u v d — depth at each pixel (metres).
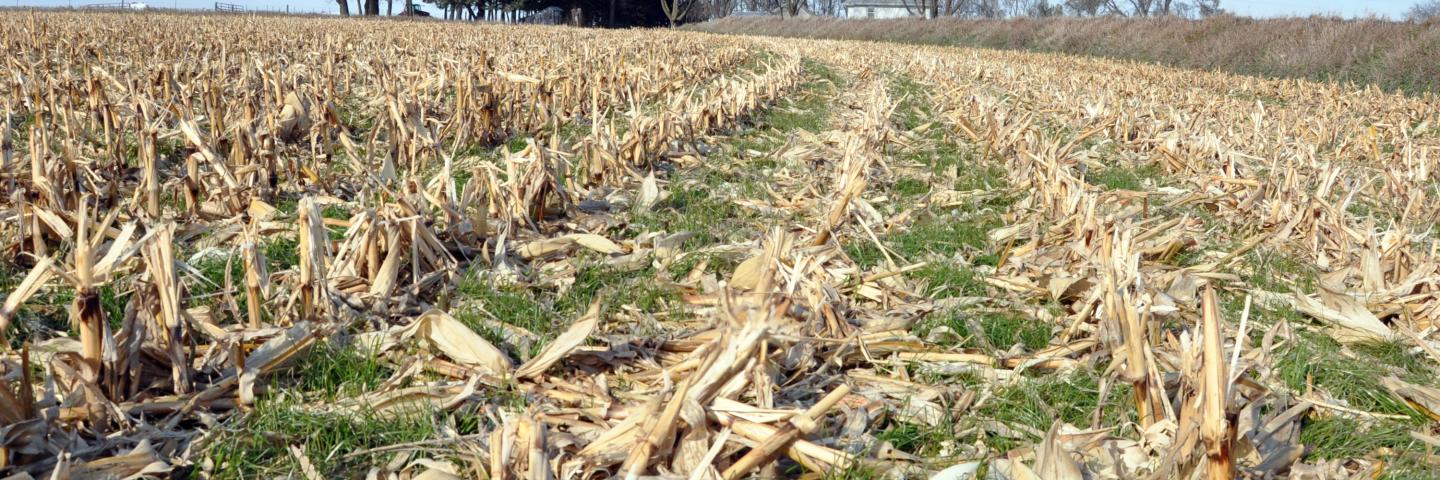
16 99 9.16
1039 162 7.11
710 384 2.71
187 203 5.74
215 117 7.78
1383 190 8.11
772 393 3.14
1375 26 29.34
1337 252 5.59
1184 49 36.69
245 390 3.14
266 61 12.41
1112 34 42.56
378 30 32.25
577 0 84.75
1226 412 2.52
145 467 2.75
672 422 2.58
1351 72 27.92
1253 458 2.94
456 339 3.49
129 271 4.32
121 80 11.41
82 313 2.94
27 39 18.50
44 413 2.79
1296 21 33.81
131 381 3.12
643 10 90.75
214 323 3.83
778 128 11.67
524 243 5.32
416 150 7.81
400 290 4.34
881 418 3.22
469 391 3.19
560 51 22.56
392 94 7.96
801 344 3.58
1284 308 4.44
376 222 4.27
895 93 17.28
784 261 4.10
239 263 4.65
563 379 3.47
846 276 4.69
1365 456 3.12
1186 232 5.91
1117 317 3.23
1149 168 9.34
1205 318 2.47
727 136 10.47
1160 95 17.44
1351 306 4.20
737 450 2.74
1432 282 4.50
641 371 3.56
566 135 10.21
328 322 3.76
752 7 112.00
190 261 4.75
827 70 24.16
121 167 6.93
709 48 32.12
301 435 3.02
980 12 99.00
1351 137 12.59
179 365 3.18
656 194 6.54
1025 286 4.71
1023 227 6.00
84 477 2.65
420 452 2.95
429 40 26.77
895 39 59.72
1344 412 3.34
